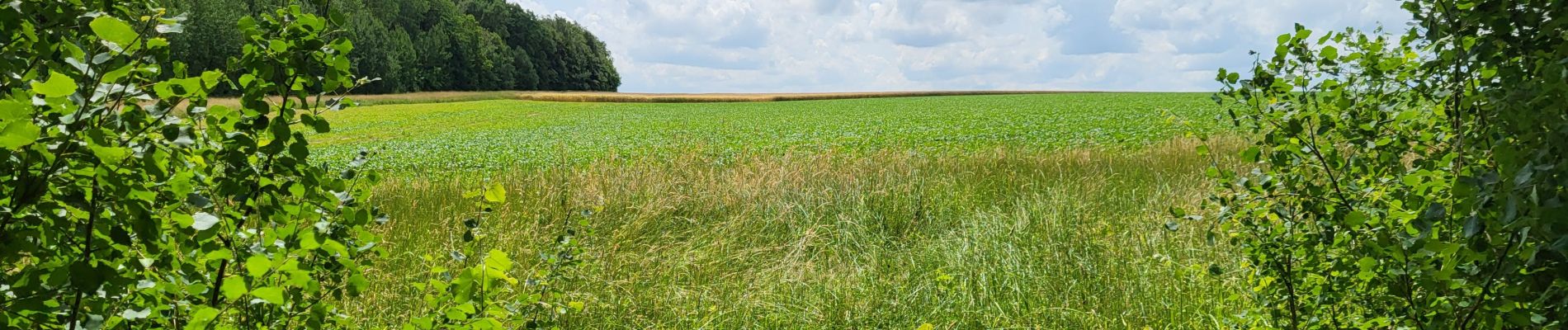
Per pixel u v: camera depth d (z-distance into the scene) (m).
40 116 1.60
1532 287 1.91
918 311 4.86
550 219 6.61
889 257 6.15
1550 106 1.65
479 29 96.56
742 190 7.84
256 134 1.93
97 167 1.54
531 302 2.94
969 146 17.42
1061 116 31.23
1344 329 2.81
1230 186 3.07
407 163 15.38
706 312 4.71
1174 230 3.12
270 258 1.84
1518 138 1.80
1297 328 2.98
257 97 1.86
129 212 1.60
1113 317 4.52
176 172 1.89
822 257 6.27
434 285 2.28
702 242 6.39
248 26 1.85
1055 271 5.34
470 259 3.57
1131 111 34.19
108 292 1.61
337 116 42.38
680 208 7.37
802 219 7.12
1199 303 4.39
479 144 22.66
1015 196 8.13
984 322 4.62
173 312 2.05
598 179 8.02
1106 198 7.82
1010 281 5.14
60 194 1.54
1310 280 2.88
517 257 5.13
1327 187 2.76
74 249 1.73
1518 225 1.57
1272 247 2.83
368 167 14.12
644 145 20.09
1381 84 2.82
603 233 6.22
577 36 115.38
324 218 2.15
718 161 11.30
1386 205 2.54
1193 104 40.12
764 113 43.75
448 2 96.31
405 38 81.56
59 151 1.51
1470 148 2.15
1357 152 2.80
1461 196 1.77
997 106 45.62
